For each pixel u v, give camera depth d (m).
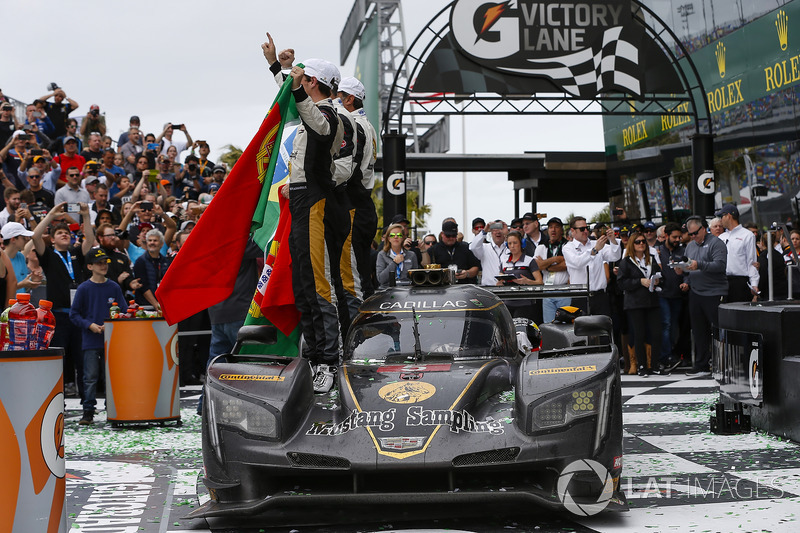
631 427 8.23
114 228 12.26
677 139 22.23
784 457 6.59
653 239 13.05
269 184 7.11
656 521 4.91
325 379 6.01
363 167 7.33
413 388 5.45
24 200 12.77
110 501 5.79
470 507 5.28
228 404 5.20
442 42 17.23
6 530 4.12
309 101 6.22
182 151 19.48
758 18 18.27
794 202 17.36
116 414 9.11
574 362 5.26
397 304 6.53
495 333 6.36
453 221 12.38
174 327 9.28
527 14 17.39
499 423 5.14
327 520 5.14
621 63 17.64
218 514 5.03
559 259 12.68
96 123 18.77
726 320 8.52
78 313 9.55
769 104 18.09
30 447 4.18
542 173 24.59
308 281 6.49
